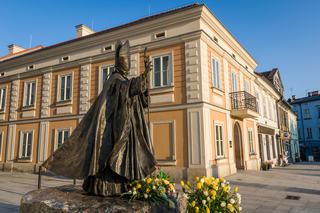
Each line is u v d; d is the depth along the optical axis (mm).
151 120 11750
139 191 2869
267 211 5863
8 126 17094
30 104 16453
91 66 14422
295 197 7527
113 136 2926
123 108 2914
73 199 2723
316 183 10508
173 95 11477
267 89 22953
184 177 10477
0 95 18125
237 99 14477
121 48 3387
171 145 11117
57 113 15102
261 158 18703
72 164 2873
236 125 15070
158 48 12273
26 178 12609
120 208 2445
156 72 12141
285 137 24453
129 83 2963
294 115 40312
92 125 2930
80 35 17953
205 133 10609
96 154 2777
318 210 5980
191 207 3055
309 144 42719
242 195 7805
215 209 3031
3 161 16734
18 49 22094
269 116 23391
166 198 2971
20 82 17328
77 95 14641
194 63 11188
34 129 15867
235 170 13391
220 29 13352
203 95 10875
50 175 14102
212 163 10977
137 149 2920
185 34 11516
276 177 12242
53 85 15703
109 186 2863
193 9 11445
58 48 15539
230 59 14750
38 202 2664
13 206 6176
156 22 12305
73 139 2990
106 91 3064
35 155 15453
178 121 11164
